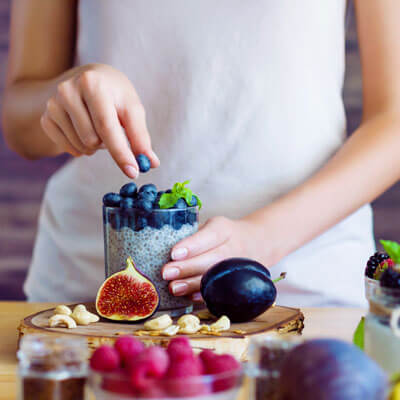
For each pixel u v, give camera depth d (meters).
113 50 1.15
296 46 1.11
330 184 0.99
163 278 0.80
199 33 1.12
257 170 1.12
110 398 0.54
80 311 0.78
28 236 2.04
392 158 1.01
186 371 0.55
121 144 0.84
